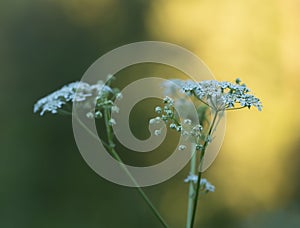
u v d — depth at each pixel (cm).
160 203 941
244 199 910
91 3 1489
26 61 1381
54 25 1441
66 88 347
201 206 916
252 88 1091
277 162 973
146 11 1416
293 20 1146
